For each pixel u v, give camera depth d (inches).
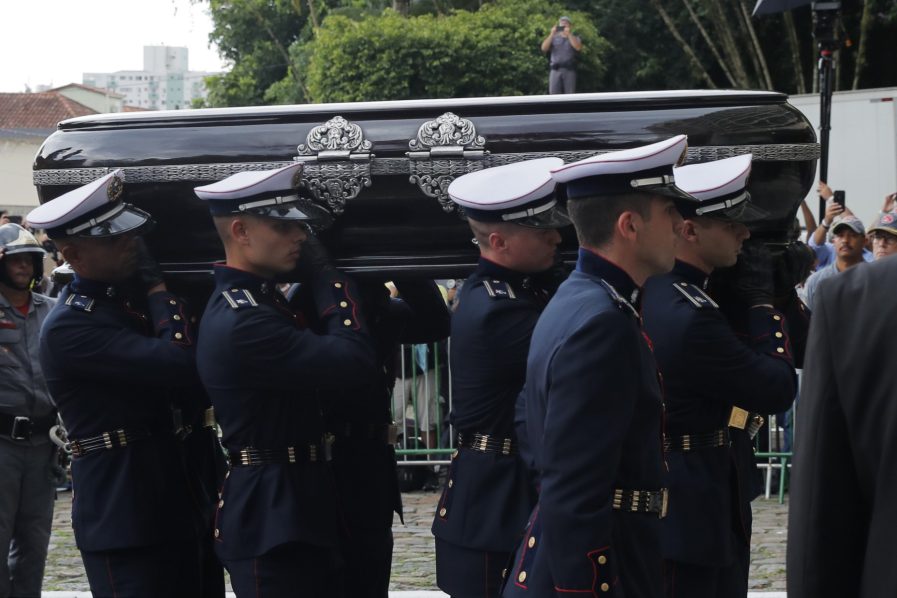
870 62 1369.3
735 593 236.2
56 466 354.6
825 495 128.8
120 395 255.3
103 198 242.8
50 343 252.2
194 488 265.4
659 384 184.1
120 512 253.0
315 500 237.8
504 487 234.7
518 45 1263.5
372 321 272.2
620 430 171.5
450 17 1311.5
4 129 2223.2
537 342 181.0
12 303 351.3
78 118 259.4
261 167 244.8
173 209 250.4
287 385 232.1
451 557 241.6
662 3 1439.5
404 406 517.3
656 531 181.6
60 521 508.7
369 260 246.5
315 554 237.5
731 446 238.7
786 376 223.1
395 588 382.0
